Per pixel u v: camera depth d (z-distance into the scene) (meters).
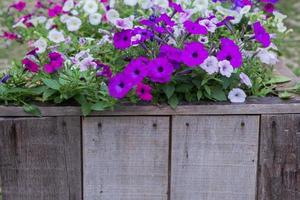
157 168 1.57
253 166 1.57
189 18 1.82
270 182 1.58
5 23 2.69
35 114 1.52
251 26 1.94
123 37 1.61
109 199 1.59
